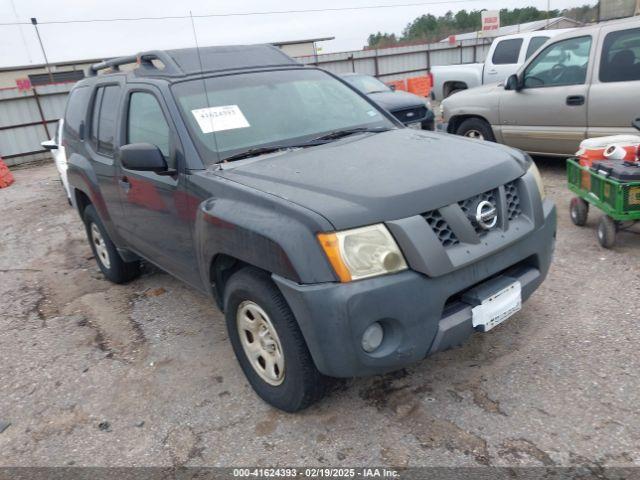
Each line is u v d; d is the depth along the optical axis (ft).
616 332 11.05
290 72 13.58
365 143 11.32
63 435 10.22
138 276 17.72
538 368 10.22
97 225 16.60
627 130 19.89
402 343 8.26
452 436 8.80
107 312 15.42
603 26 20.35
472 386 9.96
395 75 77.71
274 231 8.38
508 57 39.68
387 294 7.95
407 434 8.98
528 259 9.86
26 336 14.62
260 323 9.73
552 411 9.05
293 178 9.45
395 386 10.25
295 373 8.95
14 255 22.47
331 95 13.47
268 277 9.01
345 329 7.91
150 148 10.69
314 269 7.98
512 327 11.73
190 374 11.68
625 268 13.94
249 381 10.44
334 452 8.81
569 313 12.04
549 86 22.36
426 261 8.06
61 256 21.54
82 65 97.40
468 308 8.80
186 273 12.23
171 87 11.90
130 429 10.12
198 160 10.84
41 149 57.11
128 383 11.67
